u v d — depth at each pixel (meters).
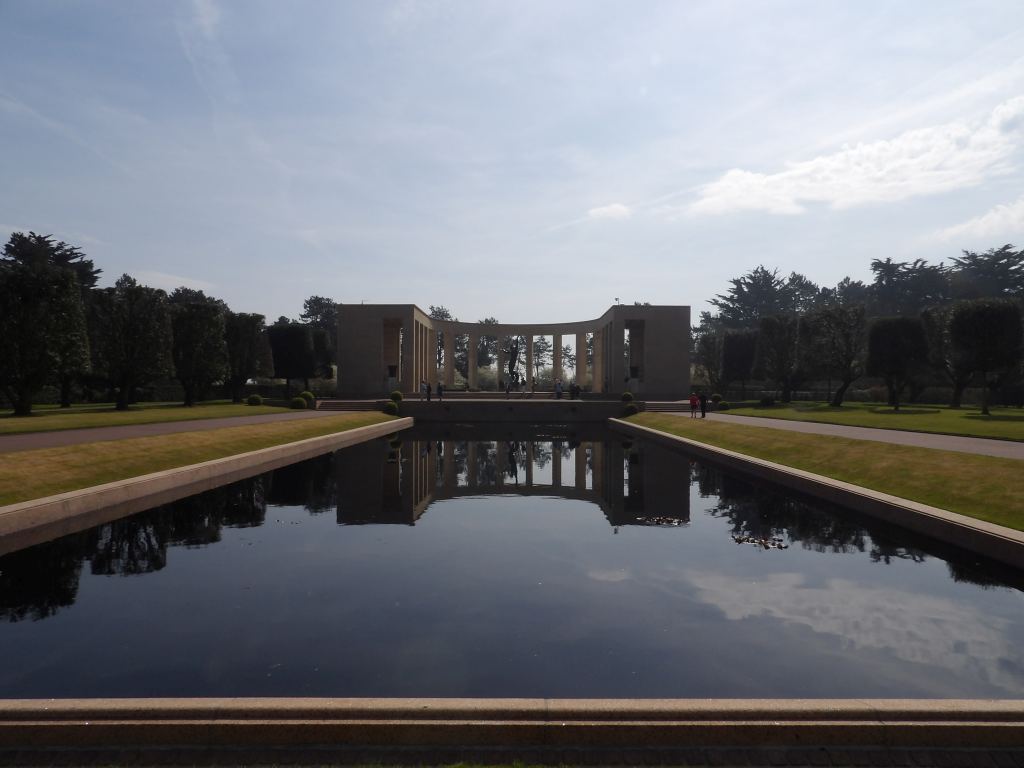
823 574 9.89
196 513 14.43
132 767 4.48
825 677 6.41
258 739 4.74
